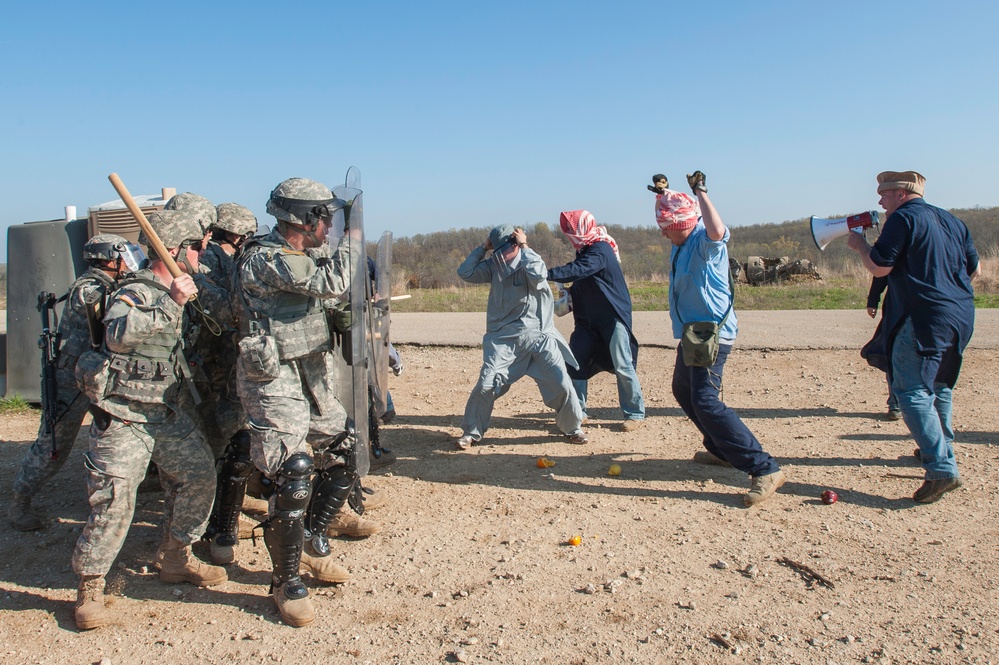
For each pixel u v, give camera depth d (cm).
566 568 447
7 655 363
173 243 384
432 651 365
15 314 811
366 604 409
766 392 872
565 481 593
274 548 386
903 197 539
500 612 399
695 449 668
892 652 359
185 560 426
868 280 2377
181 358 391
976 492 548
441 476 608
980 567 438
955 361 534
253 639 376
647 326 1340
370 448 598
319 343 408
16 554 470
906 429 710
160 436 390
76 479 603
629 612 398
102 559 380
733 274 557
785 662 354
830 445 666
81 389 376
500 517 523
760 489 534
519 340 662
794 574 436
